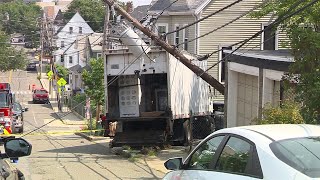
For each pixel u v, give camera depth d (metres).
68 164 17.36
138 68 20.72
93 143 25.41
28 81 88.88
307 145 5.40
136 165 17.00
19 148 6.39
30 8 134.88
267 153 5.30
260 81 17.78
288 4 15.00
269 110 13.80
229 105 20.73
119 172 15.49
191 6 32.84
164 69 20.67
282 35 31.50
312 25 14.41
